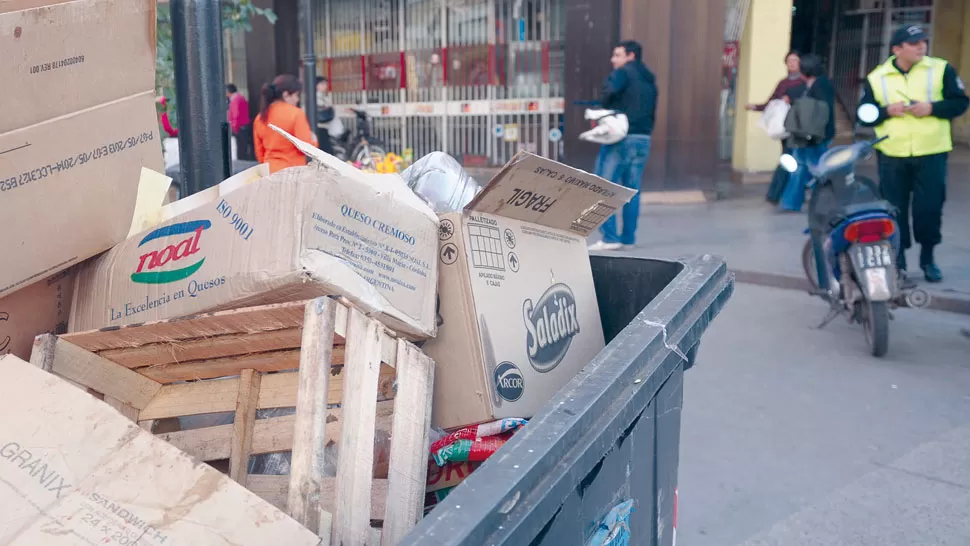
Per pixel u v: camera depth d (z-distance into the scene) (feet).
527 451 4.78
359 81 51.88
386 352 5.78
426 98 49.96
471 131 49.03
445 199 8.98
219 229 6.14
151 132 7.18
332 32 52.01
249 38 50.24
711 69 38.83
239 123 44.52
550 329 8.00
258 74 50.44
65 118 6.37
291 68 50.93
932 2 59.93
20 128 6.06
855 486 13.25
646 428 6.59
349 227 6.10
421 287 6.89
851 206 18.75
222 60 12.57
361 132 48.39
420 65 49.80
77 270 6.98
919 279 23.94
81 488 4.68
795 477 13.60
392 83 50.83
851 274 19.11
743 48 44.52
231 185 7.34
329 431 6.20
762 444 14.80
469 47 48.08
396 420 5.89
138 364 6.68
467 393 7.19
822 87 34.78
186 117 12.44
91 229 6.65
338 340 5.65
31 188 6.18
